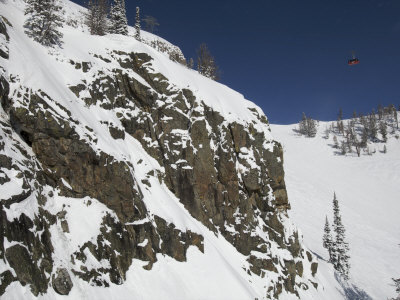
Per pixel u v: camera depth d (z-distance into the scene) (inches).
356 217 2723.9
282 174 1168.8
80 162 636.7
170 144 965.2
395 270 1916.8
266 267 940.0
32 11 828.6
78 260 530.3
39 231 492.7
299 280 1075.9
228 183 1003.3
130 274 617.0
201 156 986.1
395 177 3774.6
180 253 757.9
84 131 677.3
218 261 812.6
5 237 422.9
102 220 617.3
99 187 655.1
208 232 909.8
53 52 824.3
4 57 624.1
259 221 1039.0
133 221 687.7
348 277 1646.2
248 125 1144.8
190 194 930.7
